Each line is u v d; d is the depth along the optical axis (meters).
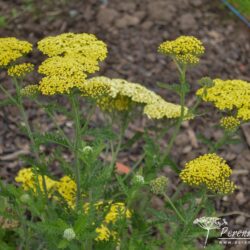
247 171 1.33
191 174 0.77
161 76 1.57
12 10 1.79
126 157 1.34
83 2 1.82
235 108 0.94
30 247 0.97
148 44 1.67
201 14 1.80
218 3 1.85
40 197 0.84
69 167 0.87
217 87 0.94
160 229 1.00
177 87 0.94
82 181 0.83
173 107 1.00
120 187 0.89
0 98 1.45
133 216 0.89
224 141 0.96
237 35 1.74
